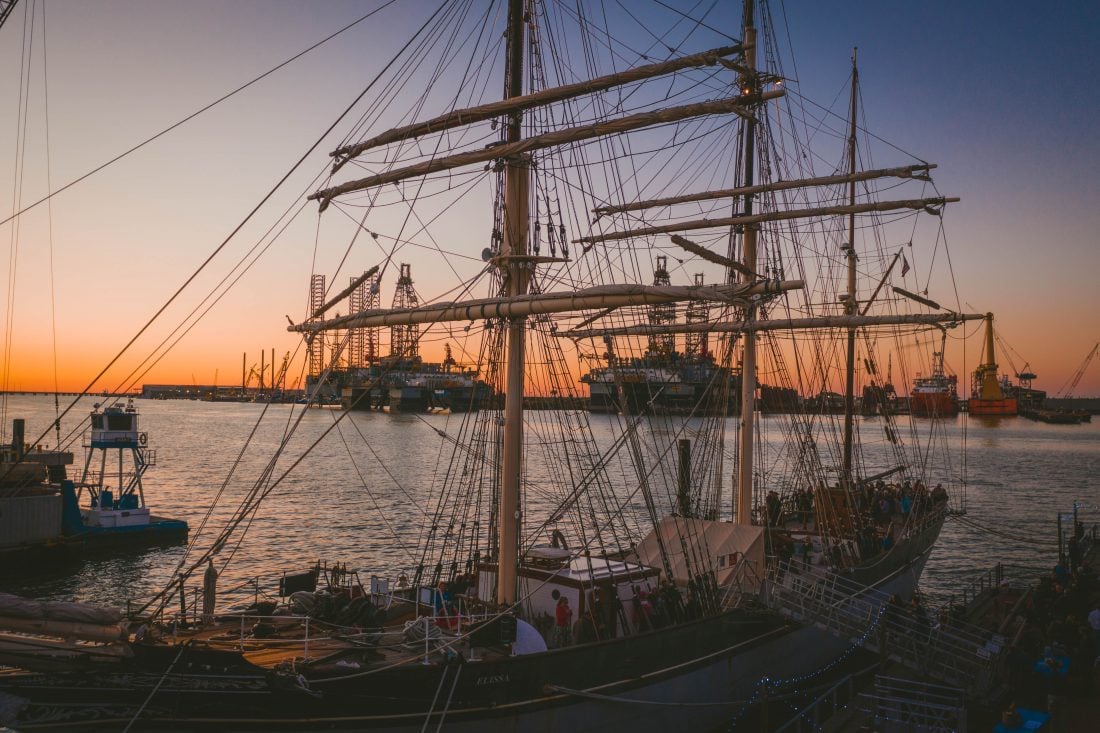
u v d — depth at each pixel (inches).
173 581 612.1
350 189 842.8
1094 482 4018.2
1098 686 812.0
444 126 810.8
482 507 2652.6
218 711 533.0
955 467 4731.8
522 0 828.0
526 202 801.6
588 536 1984.5
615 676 694.5
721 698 826.8
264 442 6200.8
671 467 2253.9
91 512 2100.1
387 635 625.3
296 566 1893.5
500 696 608.1
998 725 743.7
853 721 765.9
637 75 759.7
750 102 1148.5
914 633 924.6
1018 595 1342.3
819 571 1002.7
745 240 1259.2
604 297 723.4
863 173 1302.9
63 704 517.0
